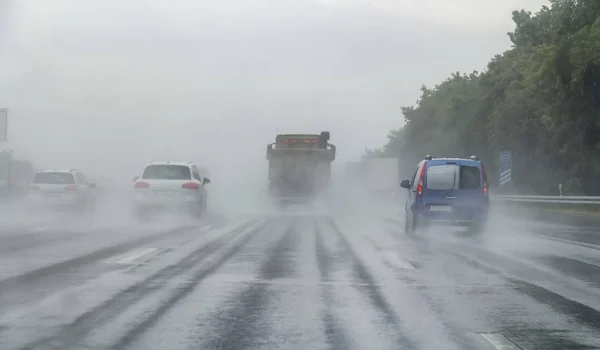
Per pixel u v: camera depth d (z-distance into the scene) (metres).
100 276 12.39
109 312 9.19
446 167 21.44
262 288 11.20
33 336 7.84
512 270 13.59
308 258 15.37
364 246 18.20
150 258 15.16
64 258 15.04
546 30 64.81
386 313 9.25
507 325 8.55
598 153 49.25
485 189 21.38
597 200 38.41
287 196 41.84
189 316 8.97
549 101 47.59
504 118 59.00
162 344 7.51
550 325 8.57
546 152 57.47
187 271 13.12
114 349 7.29
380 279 12.28
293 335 7.96
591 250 17.55
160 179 28.02
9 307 9.49
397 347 7.42
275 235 21.50
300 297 10.41
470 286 11.56
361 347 7.42
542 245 18.89
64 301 9.95
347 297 10.43
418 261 14.95
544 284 11.83
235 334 7.98
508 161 51.41
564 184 52.47
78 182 32.50
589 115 46.12
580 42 44.22
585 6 48.59
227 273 12.88
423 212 21.33
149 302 9.91
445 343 7.61
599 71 44.00
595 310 9.54
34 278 12.12
